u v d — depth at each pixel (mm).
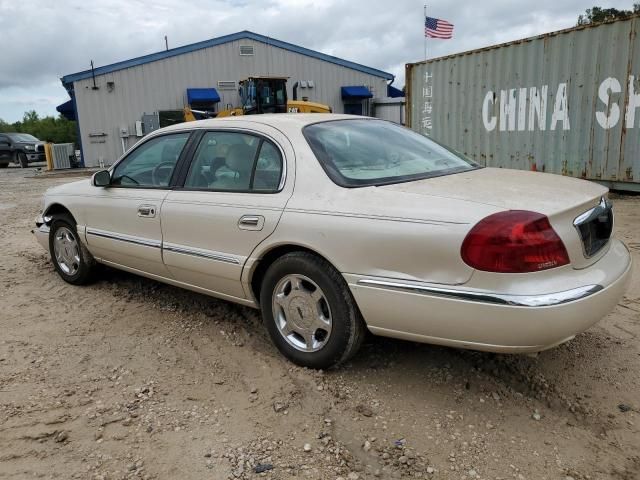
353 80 29891
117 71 25641
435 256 2660
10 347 3793
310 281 3195
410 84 12391
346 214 2969
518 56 9906
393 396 3066
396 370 3340
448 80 11422
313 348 3299
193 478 2438
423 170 3463
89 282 5164
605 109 8719
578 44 8938
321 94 29438
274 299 3432
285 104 20672
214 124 3941
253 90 20344
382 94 30578
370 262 2877
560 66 9258
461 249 2586
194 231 3768
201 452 2611
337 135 3557
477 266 2551
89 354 3680
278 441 2693
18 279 5418
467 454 2570
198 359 3576
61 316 4387
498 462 2514
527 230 2512
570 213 2688
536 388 3115
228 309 4426
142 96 26281
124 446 2664
